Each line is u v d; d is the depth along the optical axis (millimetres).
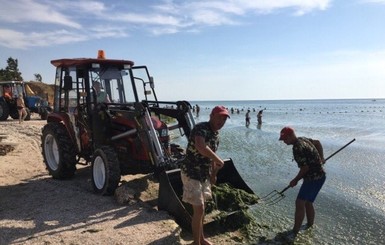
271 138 20094
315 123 36500
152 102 6934
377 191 8320
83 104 7160
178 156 6527
